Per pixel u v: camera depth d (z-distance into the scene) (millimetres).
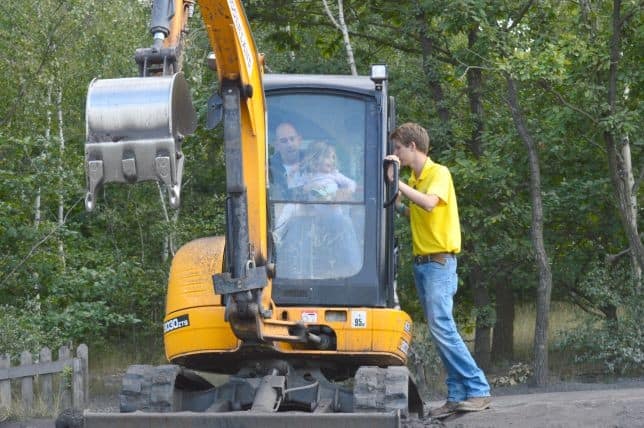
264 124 14586
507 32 31062
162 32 13547
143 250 45281
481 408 17281
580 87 30047
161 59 13406
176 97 12352
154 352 45406
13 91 40125
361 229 15734
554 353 37062
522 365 33312
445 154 33344
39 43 40312
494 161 32094
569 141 34062
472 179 31359
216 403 15102
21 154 34688
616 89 31609
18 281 34125
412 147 16859
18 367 25891
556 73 28688
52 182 34000
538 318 30734
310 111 16047
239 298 13844
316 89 16047
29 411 25375
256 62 14438
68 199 36531
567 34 30062
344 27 32625
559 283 38344
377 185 15859
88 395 30031
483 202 33781
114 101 12086
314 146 16016
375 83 16000
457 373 17250
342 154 15969
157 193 46375
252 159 14164
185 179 47031
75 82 44312
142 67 13391
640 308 32375
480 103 35375
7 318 29922
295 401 15406
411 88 35312
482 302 36000
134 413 13867
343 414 13547
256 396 14469
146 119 12031
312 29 40562
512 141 33562
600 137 33000
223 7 13242
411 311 36250
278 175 15953
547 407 17859
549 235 36281
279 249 15734
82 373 27750
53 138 34281
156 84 12164
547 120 32375
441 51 35562
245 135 14180
